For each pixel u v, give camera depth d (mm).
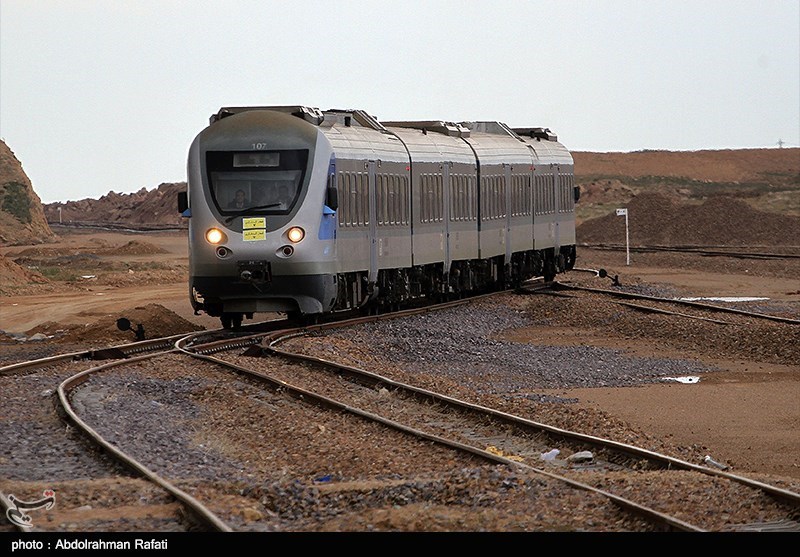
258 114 90750
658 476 42125
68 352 84062
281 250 87812
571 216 155875
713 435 57156
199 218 89062
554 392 70062
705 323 97062
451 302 116812
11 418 54219
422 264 110812
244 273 87625
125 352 80000
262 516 36656
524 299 124500
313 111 94312
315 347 78938
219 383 65188
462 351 87125
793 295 131750
